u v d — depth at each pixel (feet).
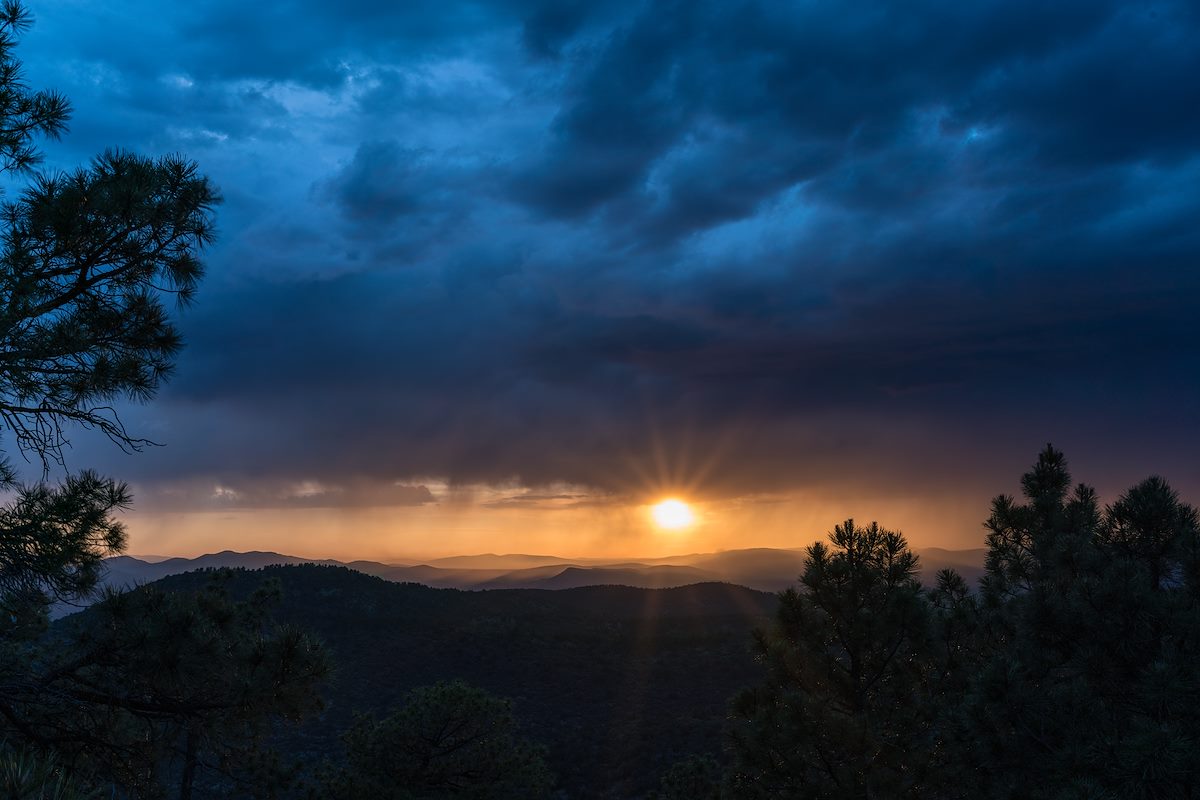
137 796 32.01
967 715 24.93
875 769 31.09
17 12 30.32
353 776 68.85
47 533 27.89
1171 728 20.89
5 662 30.42
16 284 28.04
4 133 29.04
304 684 31.48
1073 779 21.33
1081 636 25.04
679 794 79.10
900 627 35.24
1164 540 28.09
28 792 17.57
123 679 30.63
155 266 32.30
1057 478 41.63
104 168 30.40
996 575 40.34
